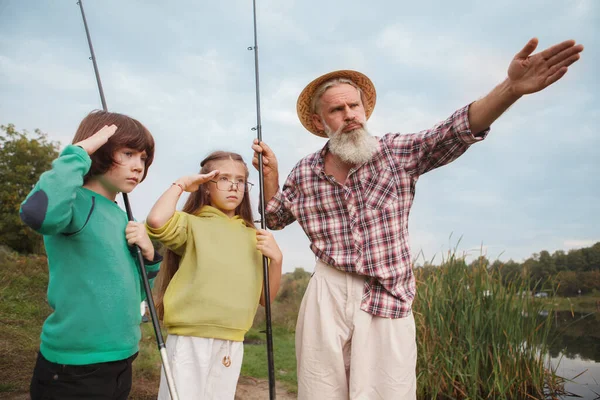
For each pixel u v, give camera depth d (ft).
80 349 5.14
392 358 6.68
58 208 4.76
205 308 6.48
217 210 7.63
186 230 7.02
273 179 8.21
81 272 5.24
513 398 11.53
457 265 13.06
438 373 11.64
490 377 11.64
